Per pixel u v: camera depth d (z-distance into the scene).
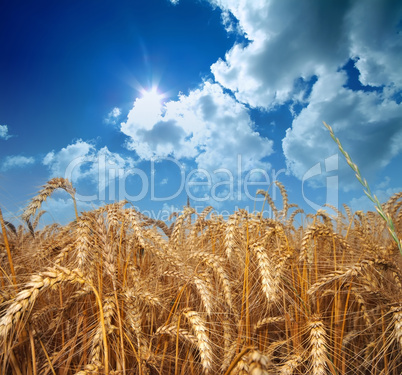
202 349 2.16
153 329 2.96
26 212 2.71
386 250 3.26
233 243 3.10
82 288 2.48
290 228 4.69
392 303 2.76
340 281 3.12
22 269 2.97
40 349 2.32
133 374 2.45
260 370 1.34
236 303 3.02
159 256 2.96
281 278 3.04
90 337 2.46
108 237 2.62
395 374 2.72
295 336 2.74
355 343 3.27
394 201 4.45
